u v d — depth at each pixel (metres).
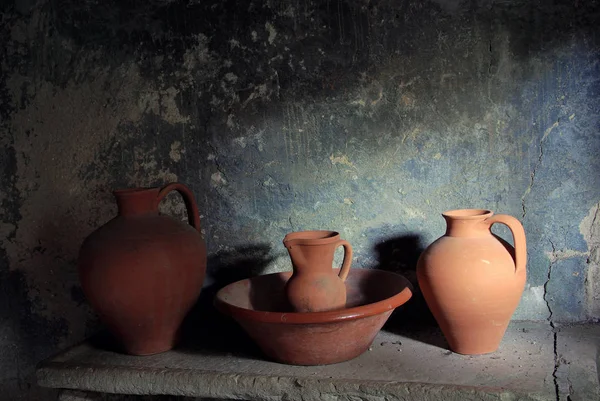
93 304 2.22
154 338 2.26
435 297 2.10
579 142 2.28
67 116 2.69
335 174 2.50
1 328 2.81
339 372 2.04
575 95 2.26
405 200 2.46
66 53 2.66
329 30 2.44
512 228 2.06
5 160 2.75
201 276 2.30
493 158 2.36
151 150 2.64
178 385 2.09
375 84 2.42
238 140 2.56
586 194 2.30
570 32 2.24
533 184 2.34
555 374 1.93
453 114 2.37
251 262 2.62
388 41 2.39
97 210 2.71
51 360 2.28
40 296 2.79
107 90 2.65
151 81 2.61
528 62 2.28
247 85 2.53
